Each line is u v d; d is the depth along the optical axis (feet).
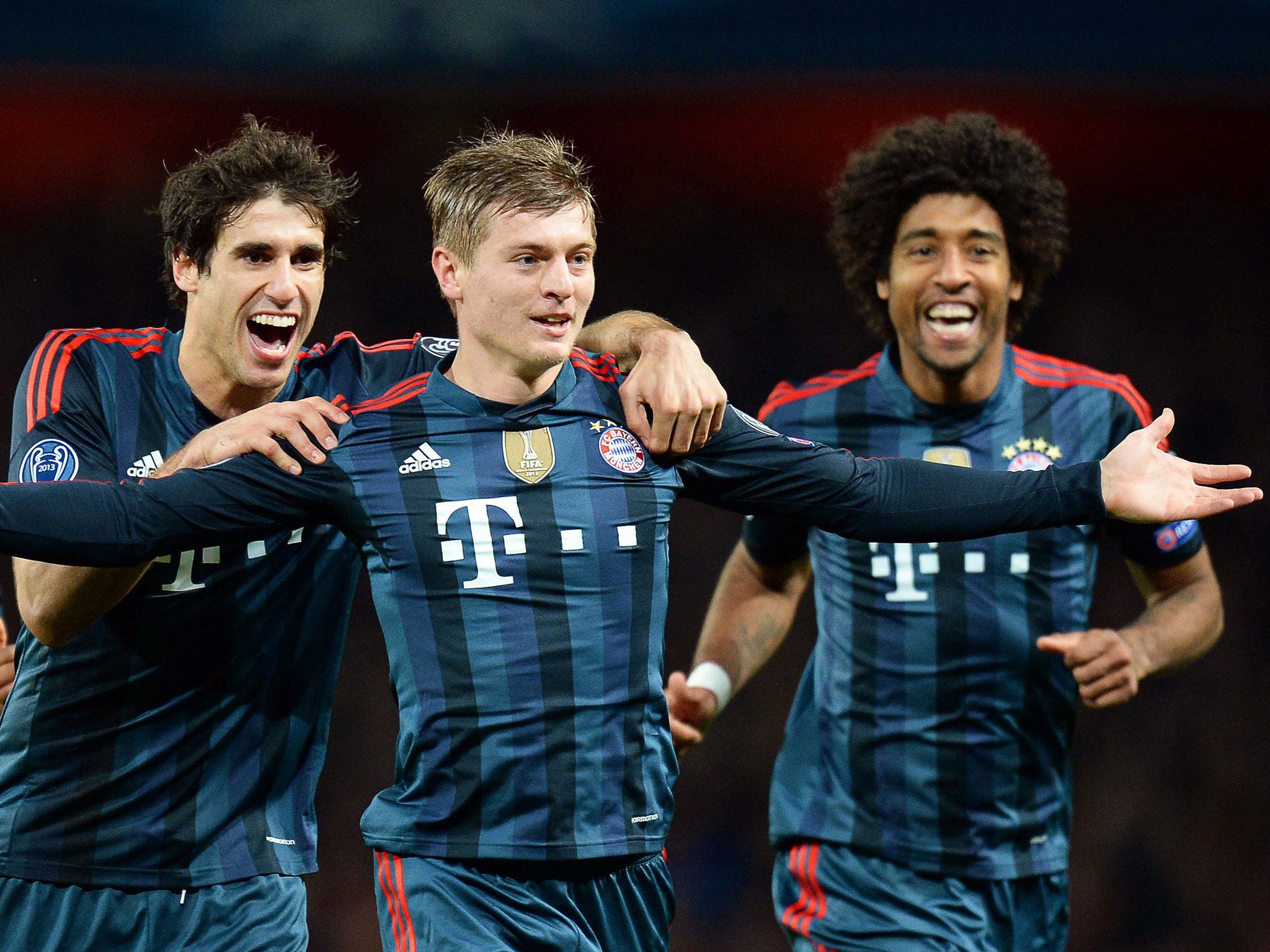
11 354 137.69
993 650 48.11
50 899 40.93
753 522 52.70
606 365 37.37
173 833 40.45
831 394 51.90
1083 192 147.54
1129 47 122.83
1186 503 34.96
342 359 42.60
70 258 139.64
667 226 147.64
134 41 118.32
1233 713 126.93
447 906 34.22
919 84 133.59
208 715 40.45
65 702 40.40
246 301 39.22
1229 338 145.48
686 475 36.22
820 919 49.32
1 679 43.32
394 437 35.19
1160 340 146.00
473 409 35.32
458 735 34.14
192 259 39.68
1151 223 147.23
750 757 124.26
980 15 123.03
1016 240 51.47
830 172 146.10
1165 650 49.16
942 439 50.34
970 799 48.24
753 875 118.11
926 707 48.44
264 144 39.68
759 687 126.62
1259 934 119.03
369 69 121.08
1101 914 119.85
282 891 41.52
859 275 56.29
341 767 120.37
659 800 35.50
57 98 139.54
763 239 147.23
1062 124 146.00
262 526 34.60
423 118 144.97
